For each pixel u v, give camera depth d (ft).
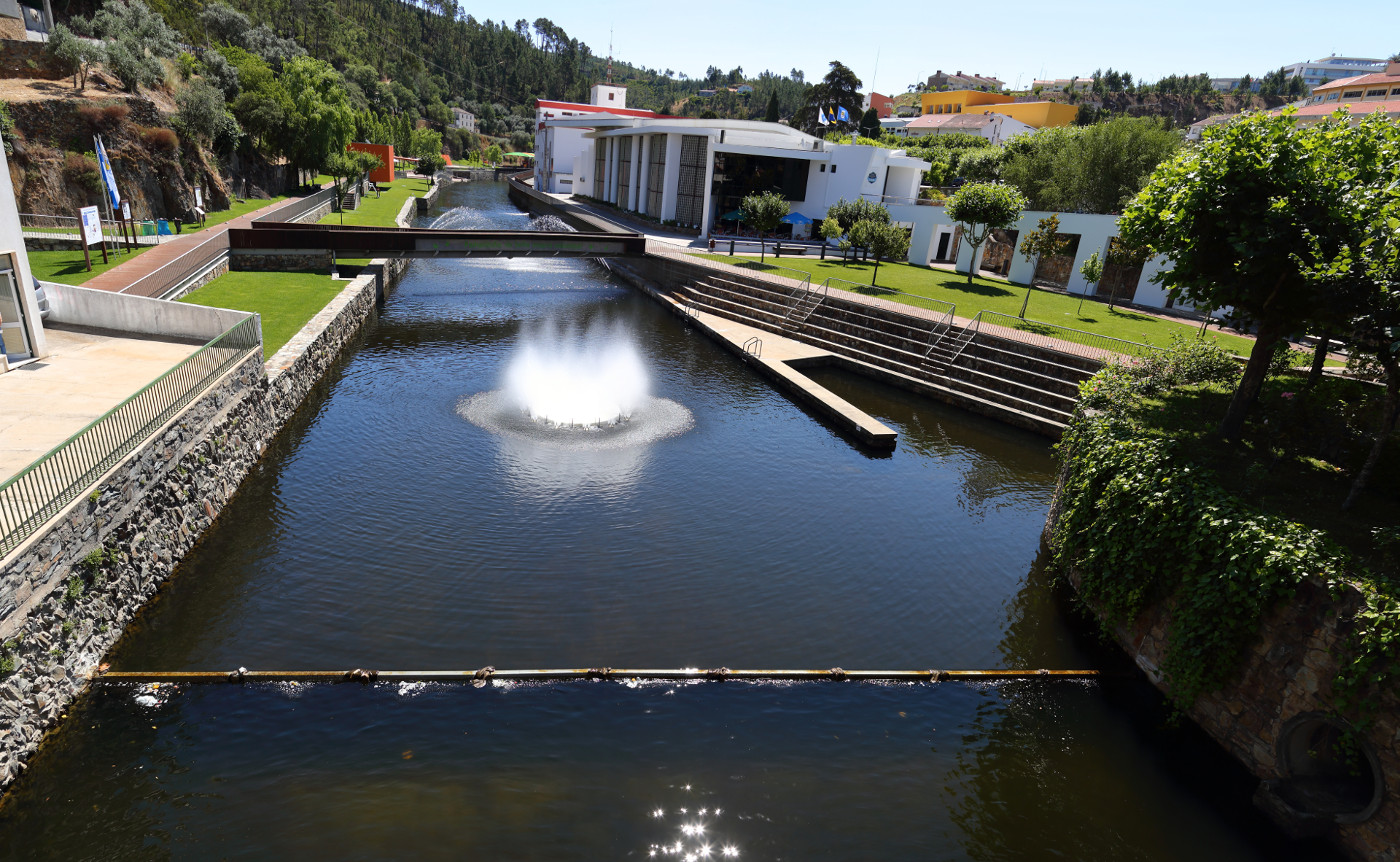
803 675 41.50
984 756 37.27
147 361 61.52
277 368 71.82
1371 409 48.49
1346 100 317.83
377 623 43.55
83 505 37.37
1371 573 32.01
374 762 33.83
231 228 119.85
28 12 146.41
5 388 52.85
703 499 62.59
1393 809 29.63
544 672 39.93
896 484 69.10
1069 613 50.19
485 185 425.28
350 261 135.13
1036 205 190.90
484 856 29.40
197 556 49.14
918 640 46.09
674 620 45.88
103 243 96.84
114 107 128.77
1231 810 34.71
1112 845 32.60
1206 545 38.17
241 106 192.44
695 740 36.65
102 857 28.43
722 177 199.00
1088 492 48.85
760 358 102.53
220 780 32.35
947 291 131.75
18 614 31.94
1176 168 46.73
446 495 59.82
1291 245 41.39
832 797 33.91
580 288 158.81
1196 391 58.75
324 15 502.38
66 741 33.68
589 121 251.19
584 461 68.28
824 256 171.01
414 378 89.51
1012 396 90.17
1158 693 42.04
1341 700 31.09
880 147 203.21
